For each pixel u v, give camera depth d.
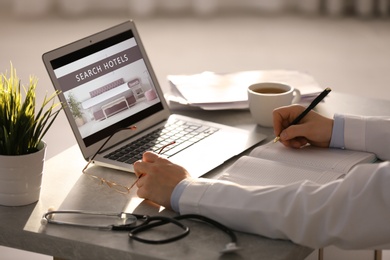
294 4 6.64
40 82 4.66
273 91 2.00
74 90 1.76
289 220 1.32
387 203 1.30
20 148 1.49
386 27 6.06
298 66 5.05
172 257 1.28
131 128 1.76
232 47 5.57
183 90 2.12
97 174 1.66
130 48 1.93
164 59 5.27
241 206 1.36
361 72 4.93
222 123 1.97
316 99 1.77
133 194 1.56
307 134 1.72
